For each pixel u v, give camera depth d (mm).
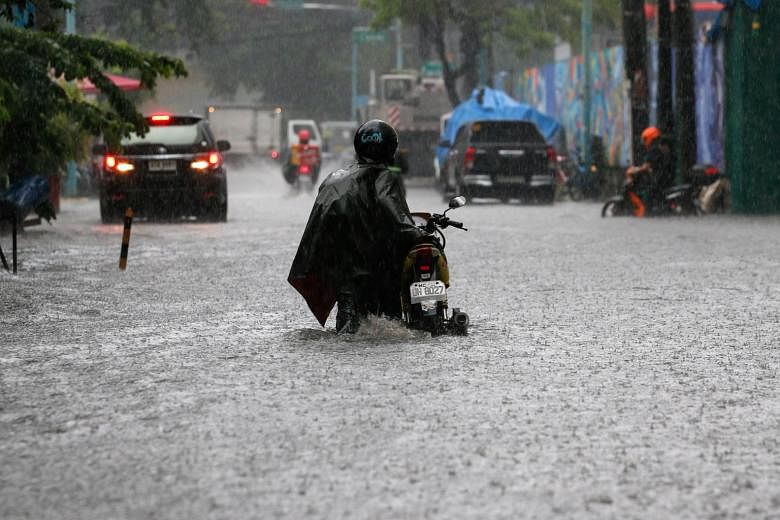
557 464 14305
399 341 23766
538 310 28703
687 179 74438
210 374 20266
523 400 18062
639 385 19266
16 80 44562
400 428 16188
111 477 13875
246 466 14281
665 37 72938
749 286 33438
